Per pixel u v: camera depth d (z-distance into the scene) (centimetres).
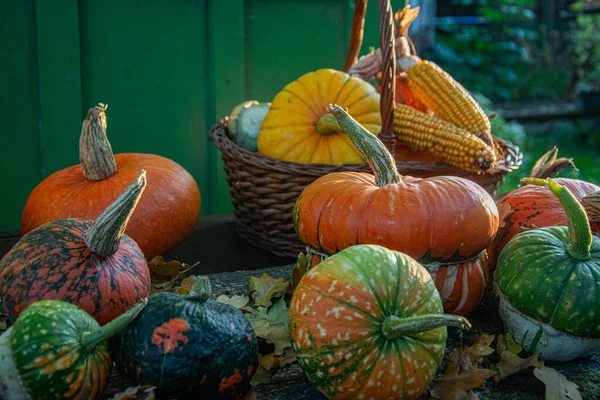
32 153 253
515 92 760
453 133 189
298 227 148
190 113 273
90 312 117
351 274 107
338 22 287
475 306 144
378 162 140
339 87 202
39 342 95
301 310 110
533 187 164
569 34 786
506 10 780
